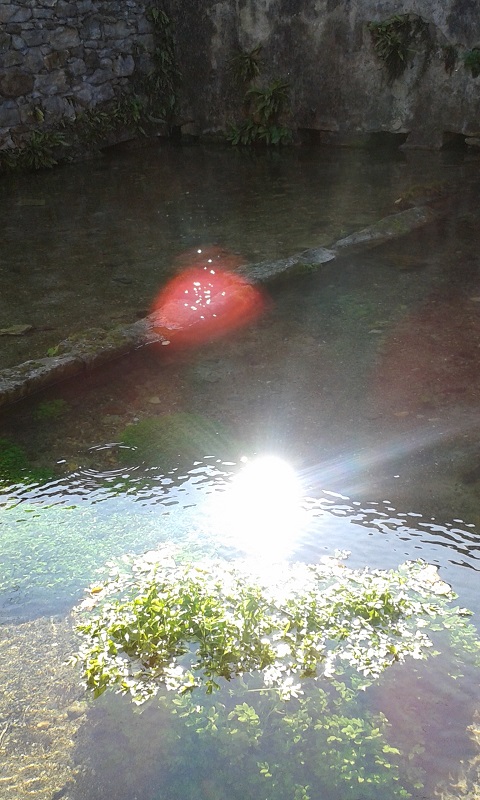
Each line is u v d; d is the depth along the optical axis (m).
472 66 9.78
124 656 2.21
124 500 3.01
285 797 1.77
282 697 2.04
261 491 3.05
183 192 8.87
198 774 1.84
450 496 2.97
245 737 1.92
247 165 10.41
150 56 12.21
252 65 11.57
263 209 7.88
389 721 1.97
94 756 1.90
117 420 3.70
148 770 1.86
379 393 3.91
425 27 10.03
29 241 7.06
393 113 10.81
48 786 1.83
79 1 10.83
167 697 2.06
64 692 2.09
